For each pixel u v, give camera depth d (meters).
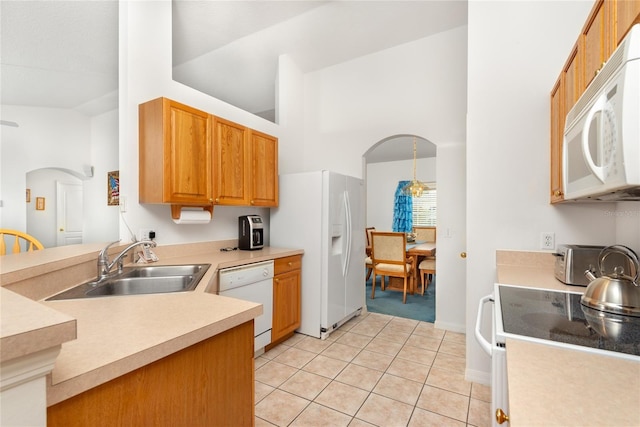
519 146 2.05
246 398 1.16
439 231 3.17
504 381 0.95
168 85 2.44
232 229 3.03
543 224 2.00
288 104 3.65
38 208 5.39
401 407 1.87
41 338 0.51
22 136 4.59
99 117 5.12
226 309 1.11
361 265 3.58
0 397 0.48
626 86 0.78
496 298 1.31
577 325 0.99
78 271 1.51
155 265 2.05
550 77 1.99
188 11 2.75
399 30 3.14
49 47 3.06
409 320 3.42
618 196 1.22
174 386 0.88
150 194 2.14
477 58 2.14
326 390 2.05
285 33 3.12
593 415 0.53
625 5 0.93
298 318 2.97
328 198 2.91
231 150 2.59
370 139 3.56
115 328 0.92
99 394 0.70
